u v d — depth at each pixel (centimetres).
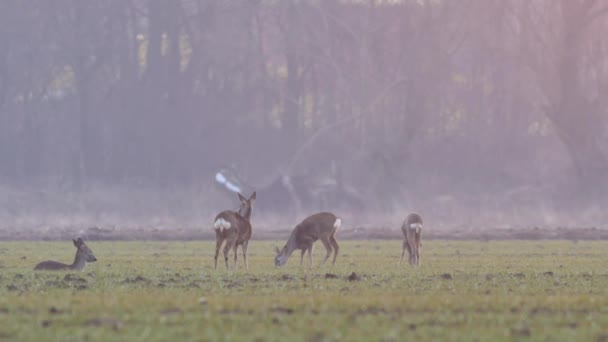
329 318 6469
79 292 8419
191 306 7038
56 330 6016
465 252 16962
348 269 11900
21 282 9544
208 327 6078
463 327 6216
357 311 6925
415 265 12638
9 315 6675
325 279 10025
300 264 12500
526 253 16625
